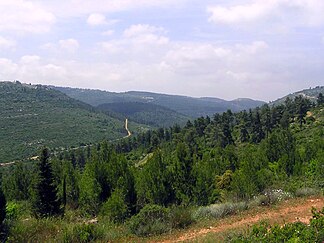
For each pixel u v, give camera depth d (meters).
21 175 36.19
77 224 15.27
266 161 32.91
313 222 10.08
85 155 85.44
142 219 15.61
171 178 25.11
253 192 21.08
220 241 12.09
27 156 109.19
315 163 28.91
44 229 14.54
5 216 15.48
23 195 35.25
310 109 82.81
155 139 83.50
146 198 25.19
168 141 83.19
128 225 15.90
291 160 31.53
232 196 21.91
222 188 27.73
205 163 34.41
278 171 30.59
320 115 74.81
